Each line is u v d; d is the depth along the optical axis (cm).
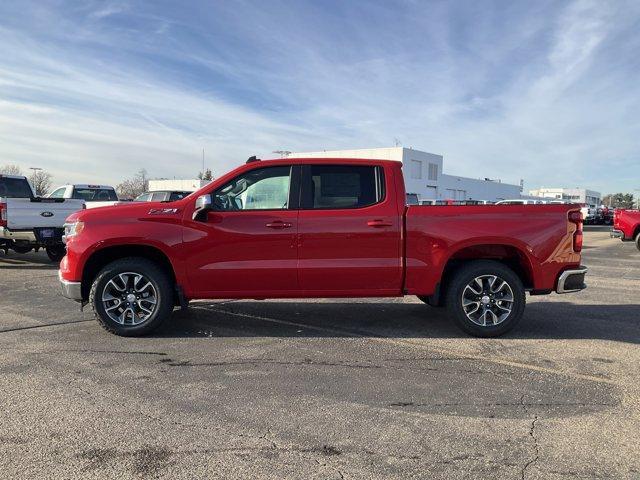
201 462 301
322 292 562
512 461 305
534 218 566
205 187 561
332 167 567
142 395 400
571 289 574
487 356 505
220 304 738
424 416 366
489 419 362
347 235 552
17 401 385
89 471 290
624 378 445
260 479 284
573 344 548
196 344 538
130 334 556
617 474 291
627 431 344
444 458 308
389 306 734
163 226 546
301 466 297
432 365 477
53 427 343
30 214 1106
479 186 6756
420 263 559
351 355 505
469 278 563
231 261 551
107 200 1909
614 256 1564
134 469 292
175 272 550
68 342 539
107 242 543
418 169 5328
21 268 1126
